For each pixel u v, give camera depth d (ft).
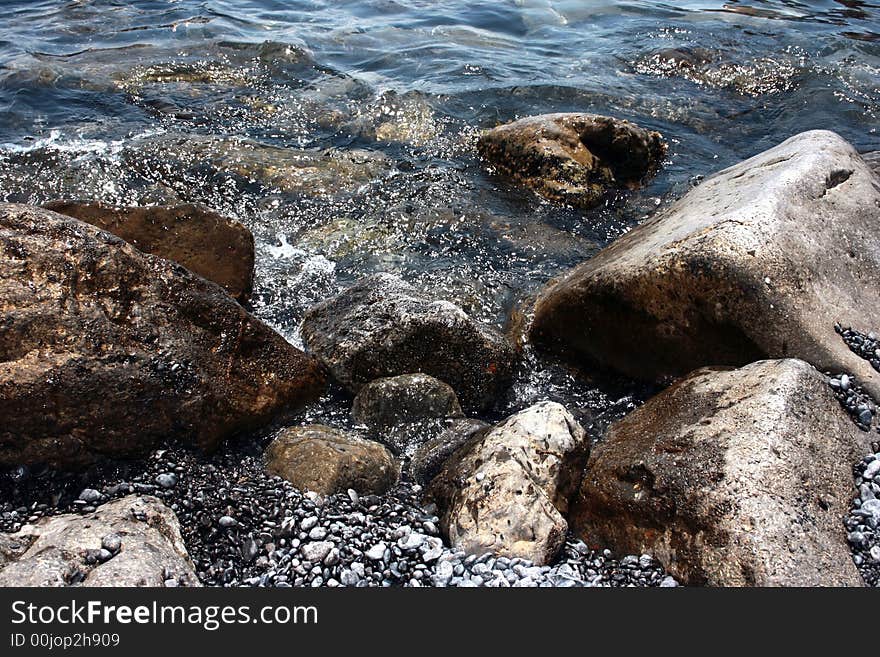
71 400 11.82
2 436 11.73
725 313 12.96
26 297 11.89
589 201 17.61
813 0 28.53
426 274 15.89
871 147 19.30
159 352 12.32
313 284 15.65
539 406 12.44
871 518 11.21
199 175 17.72
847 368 12.61
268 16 26.07
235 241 15.08
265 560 11.38
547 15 26.99
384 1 27.91
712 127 20.20
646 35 24.98
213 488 12.10
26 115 19.11
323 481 12.07
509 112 20.21
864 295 13.39
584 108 20.51
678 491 11.42
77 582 10.57
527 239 16.75
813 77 22.03
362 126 19.51
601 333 13.98
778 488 11.17
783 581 10.71
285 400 13.24
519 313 15.15
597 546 11.79
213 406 12.55
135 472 12.19
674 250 13.19
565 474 12.10
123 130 18.85
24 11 25.41
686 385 12.63
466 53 23.54
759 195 13.65
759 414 11.68
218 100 20.12
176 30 23.97
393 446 13.10
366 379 13.67
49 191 17.03
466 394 13.82
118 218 14.87
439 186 17.88
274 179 17.75
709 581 10.95
